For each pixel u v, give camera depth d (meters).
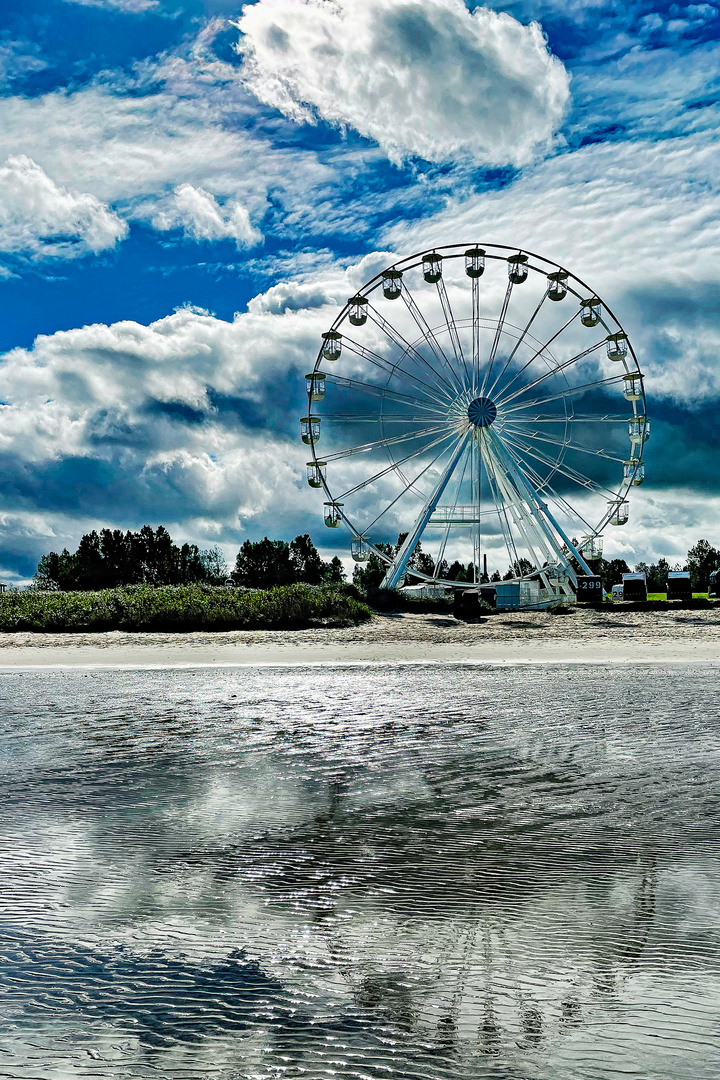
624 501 60.84
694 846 10.54
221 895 9.07
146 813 12.45
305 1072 5.71
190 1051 5.99
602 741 17.91
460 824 11.77
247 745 17.97
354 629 47.88
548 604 58.81
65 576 113.88
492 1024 6.35
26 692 27.45
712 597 62.09
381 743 18.05
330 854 10.50
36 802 13.12
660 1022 6.33
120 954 7.62
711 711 22.02
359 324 60.84
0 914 8.54
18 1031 6.27
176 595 54.97
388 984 7.01
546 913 8.47
